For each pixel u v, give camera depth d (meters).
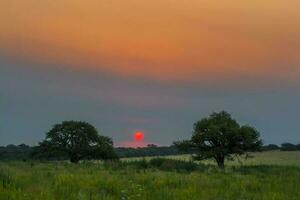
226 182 17.84
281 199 13.59
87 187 14.02
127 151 118.38
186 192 13.72
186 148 74.75
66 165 30.31
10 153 82.38
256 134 72.12
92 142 79.75
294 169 38.47
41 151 77.81
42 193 11.82
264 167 42.91
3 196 11.23
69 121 80.00
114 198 12.48
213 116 75.19
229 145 71.56
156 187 15.41
